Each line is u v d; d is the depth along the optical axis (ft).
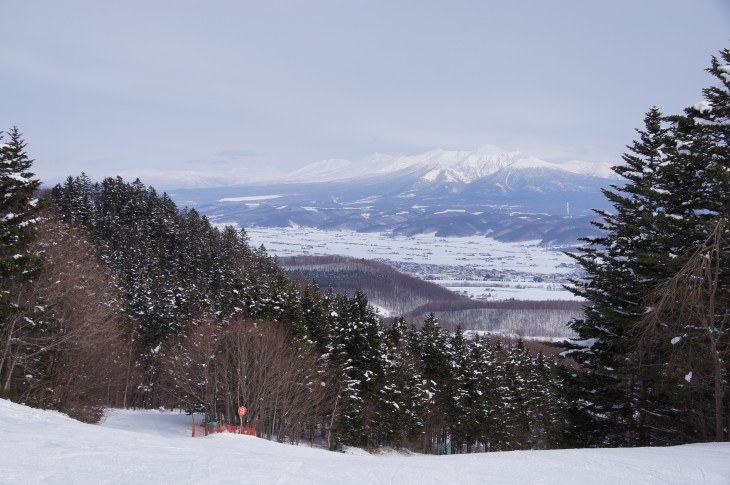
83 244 191.42
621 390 80.43
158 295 216.54
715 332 61.93
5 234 89.15
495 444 195.52
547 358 226.79
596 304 81.00
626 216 80.53
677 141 75.66
